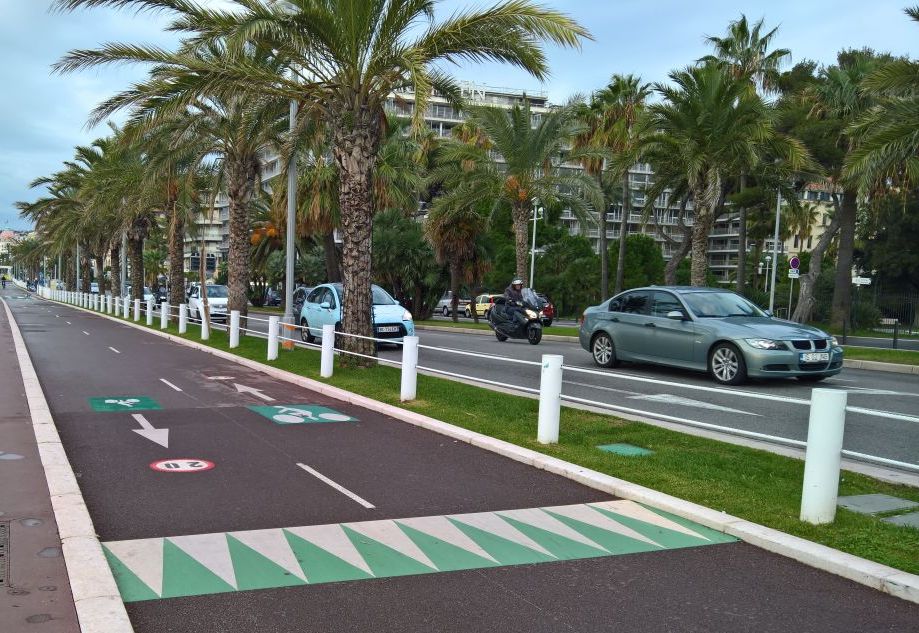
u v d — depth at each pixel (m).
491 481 6.65
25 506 5.58
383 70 13.46
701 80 22.12
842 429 5.30
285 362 15.52
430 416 9.43
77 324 30.02
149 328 27.45
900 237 47.88
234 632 3.71
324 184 32.91
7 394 11.07
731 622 3.94
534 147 27.08
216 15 13.26
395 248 39.72
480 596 4.21
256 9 12.95
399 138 34.66
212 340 21.48
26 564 4.45
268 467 7.06
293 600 4.11
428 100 11.76
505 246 63.25
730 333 12.52
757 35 38.31
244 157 22.39
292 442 8.20
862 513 5.55
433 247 38.41
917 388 12.96
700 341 12.99
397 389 11.56
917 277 49.72
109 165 34.09
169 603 4.03
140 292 38.09
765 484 6.31
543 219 63.69
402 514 5.68
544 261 60.97
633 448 7.75
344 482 6.56
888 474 6.73
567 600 4.18
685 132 22.34
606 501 6.07
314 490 6.30
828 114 33.56
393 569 4.58
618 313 14.95
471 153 28.92
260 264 57.53
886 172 18.91
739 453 7.46
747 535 5.15
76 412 9.90
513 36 12.98
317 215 32.69
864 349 20.80
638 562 4.76
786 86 39.66
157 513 5.60
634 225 101.81
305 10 12.62
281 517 5.55
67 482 6.16
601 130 41.66
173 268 30.61
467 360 17.20
